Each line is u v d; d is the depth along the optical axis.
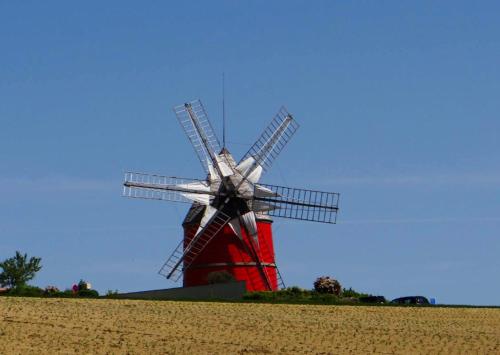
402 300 105.44
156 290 103.12
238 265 110.56
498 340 72.31
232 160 113.56
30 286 103.38
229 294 102.25
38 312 78.56
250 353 65.12
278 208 113.50
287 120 117.25
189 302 91.06
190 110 114.38
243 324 76.62
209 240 110.75
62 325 72.56
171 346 66.44
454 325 80.62
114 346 65.56
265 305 90.31
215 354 64.44
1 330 69.31
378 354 66.25
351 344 69.44
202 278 110.56
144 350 64.81
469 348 68.88
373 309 90.38
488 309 93.38
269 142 115.25
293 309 88.00
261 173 113.56
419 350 67.94
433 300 105.81
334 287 108.12
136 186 110.69
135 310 82.50
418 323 81.44
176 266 112.00
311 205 115.81
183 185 111.81
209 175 112.69
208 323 76.44
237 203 111.88
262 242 112.31
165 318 78.19
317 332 74.00
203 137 113.81
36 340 66.38
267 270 111.75
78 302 86.94
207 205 111.31
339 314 85.69
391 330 76.38
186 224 112.62
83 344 65.75
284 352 65.88
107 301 88.75
